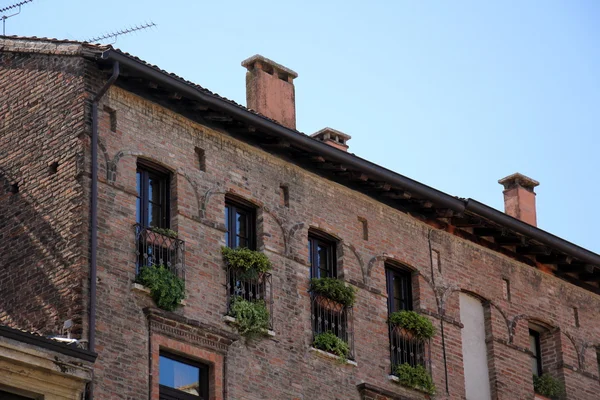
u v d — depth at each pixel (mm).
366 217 40812
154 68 35688
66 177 34656
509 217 43438
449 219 43031
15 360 30250
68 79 35688
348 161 39594
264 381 36281
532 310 44719
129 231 34719
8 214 35625
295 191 39188
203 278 35875
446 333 41531
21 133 36219
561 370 44781
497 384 42406
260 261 37062
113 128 35438
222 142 37844
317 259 39406
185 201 36250
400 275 41594
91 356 31484
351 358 38469
